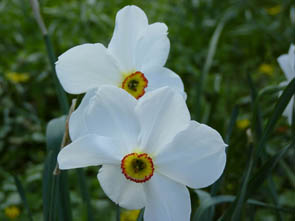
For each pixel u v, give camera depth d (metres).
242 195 0.34
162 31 0.32
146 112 0.29
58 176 0.34
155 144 0.29
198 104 0.50
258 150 0.34
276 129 0.67
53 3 1.00
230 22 1.12
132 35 0.32
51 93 0.83
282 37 1.02
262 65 0.91
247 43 1.07
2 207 0.57
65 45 0.87
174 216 0.30
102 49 0.31
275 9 1.16
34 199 0.57
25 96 0.83
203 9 1.14
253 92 0.40
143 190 0.30
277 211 0.40
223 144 0.29
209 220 0.38
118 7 0.94
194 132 0.29
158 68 0.32
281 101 0.33
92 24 0.96
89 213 0.39
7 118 0.75
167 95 0.29
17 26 0.96
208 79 0.83
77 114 0.30
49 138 0.35
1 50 0.94
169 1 1.09
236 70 0.98
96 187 0.60
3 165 0.74
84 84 0.31
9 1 1.02
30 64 0.86
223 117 0.68
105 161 0.29
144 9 0.93
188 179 0.29
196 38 1.03
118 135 0.29
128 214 0.54
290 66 0.37
